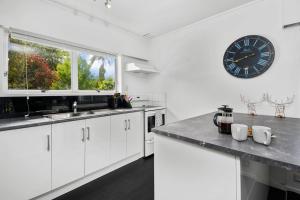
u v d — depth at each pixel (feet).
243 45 7.95
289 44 6.73
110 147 7.89
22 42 6.91
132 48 11.34
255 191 3.82
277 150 2.77
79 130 6.64
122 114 8.52
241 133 3.25
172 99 11.19
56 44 7.95
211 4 7.86
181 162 3.70
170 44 11.17
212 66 9.13
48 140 5.70
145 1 7.54
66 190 6.37
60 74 8.23
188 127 4.49
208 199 3.26
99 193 6.30
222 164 3.04
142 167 8.50
